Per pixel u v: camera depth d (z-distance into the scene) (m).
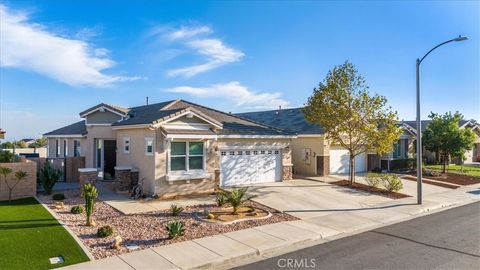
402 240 10.64
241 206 14.52
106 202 14.96
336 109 20.45
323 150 24.55
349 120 20.66
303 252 9.51
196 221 12.16
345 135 23.11
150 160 16.39
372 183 20.58
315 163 25.00
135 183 17.45
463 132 28.44
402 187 19.70
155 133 16.06
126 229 11.04
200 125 17.58
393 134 20.12
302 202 15.90
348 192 18.72
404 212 14.64
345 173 26.75
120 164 19.34
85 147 23.59
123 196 16.25
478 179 26.11
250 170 20.44
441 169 31.39
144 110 22.95
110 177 21.02
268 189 18.73
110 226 11.00
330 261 8.77
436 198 18.22
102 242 9.72
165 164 16.33
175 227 10.27
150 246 9.51
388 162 28.98
